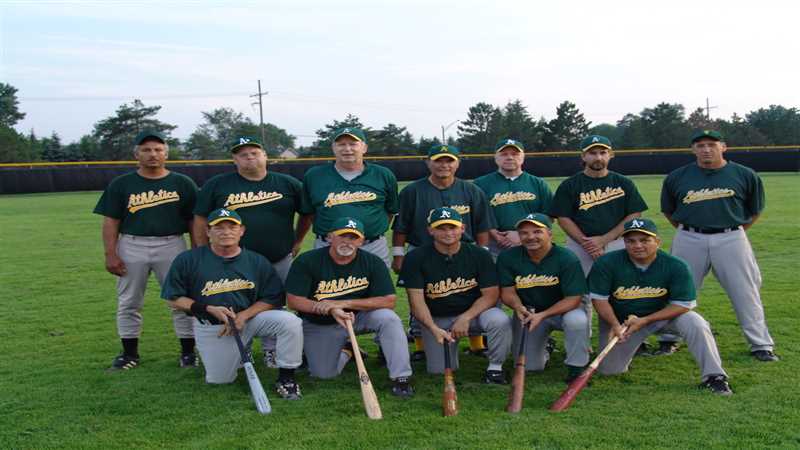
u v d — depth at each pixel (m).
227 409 4.79
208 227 5.46
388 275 5.53
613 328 5.24
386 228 6.13
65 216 19.30
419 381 5.48
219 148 82.00
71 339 6.91
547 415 4.54
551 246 5.60
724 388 4.90
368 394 4.68
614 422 4.36
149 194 5.85
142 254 5.87
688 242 6.02
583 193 6.25
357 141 5.89
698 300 7.95
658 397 4.84
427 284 5.55
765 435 4.07
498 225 6.81
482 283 5.59
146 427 4.46
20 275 10.59
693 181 5.99
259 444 4.12
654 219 16.16
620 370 5.47
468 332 5.72
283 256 6.02
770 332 6.43
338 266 5.39
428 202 6.12
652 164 33.69
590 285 5.46
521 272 5.58
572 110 67.62
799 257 10.60
